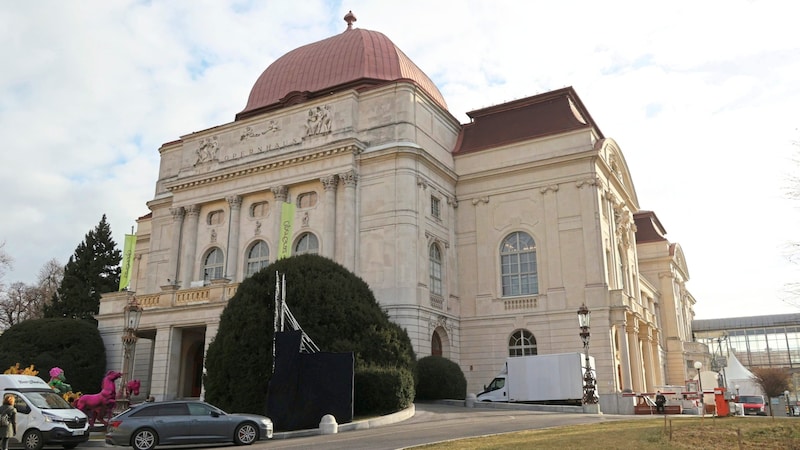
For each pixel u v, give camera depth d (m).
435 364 38.12
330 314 30.17
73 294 63.59
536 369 36.50
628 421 23.78
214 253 50.00
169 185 52.09
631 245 55.72
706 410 32.00
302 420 25.48
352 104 46.22
